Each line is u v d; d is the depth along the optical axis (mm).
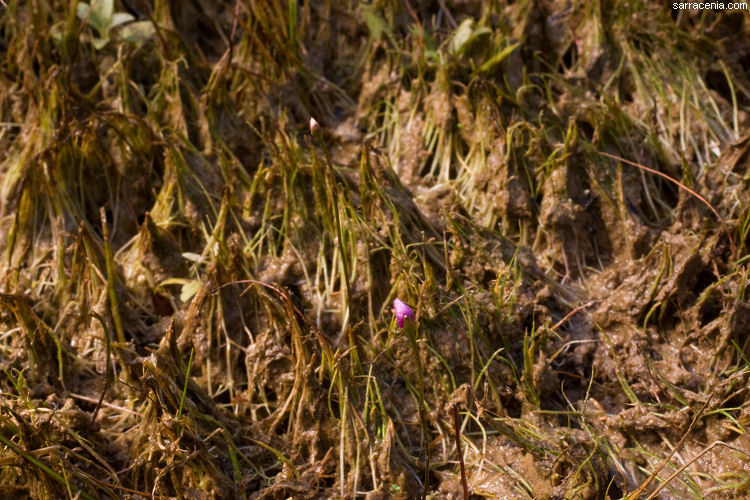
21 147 2273
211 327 1871
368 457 1660
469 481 1659
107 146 2230
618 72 2473
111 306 1905
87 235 1916
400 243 1920
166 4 2461
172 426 1596
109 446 1711
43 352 1847
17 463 1520
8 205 2189
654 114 2396
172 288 2008
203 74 2410
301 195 2055
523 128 2215
